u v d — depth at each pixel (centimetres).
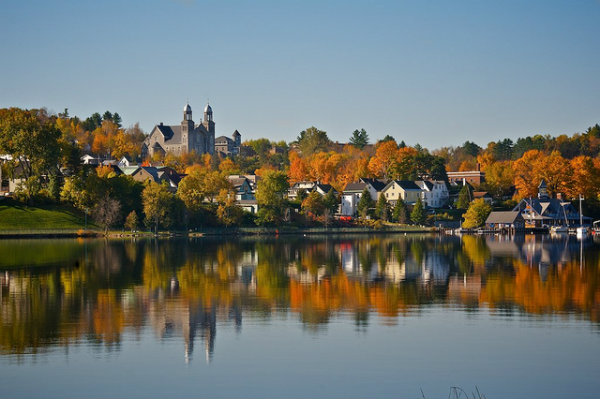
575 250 16025
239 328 6612
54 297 8350
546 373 5209
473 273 10831
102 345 5962
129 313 7325
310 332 6431
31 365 5391
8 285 9388
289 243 18962
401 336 6281
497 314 7250
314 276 10469
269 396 4769
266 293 8694
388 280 9969
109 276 10438
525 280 9888
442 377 5131
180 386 4947
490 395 4781
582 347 5878
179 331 6475
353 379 5088
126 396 4766
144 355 5672
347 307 7675
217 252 15262
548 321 6881
